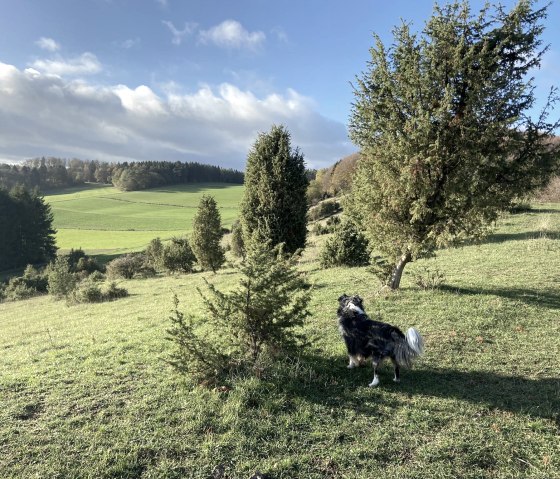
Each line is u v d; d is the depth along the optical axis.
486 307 10.02
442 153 9.87
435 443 5.11
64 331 13.54
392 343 6.47
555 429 5.37
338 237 19.50
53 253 65.44
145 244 64.44
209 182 146.00
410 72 9.95
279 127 20.16
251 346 6.87
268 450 5.00
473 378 6.82
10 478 4.54
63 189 134.75
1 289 38.19
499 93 9.81
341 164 76.31
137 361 8.09
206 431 5.35
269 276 6.54
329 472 4.64
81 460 4.84
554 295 11.01
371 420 5.61
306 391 6.32
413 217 10.31
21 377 7.56
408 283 12.95
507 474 4.59
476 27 9.95
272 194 19.61
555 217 25.20
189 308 14.57
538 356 7.54
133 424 5.54
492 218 10.28
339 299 7.68
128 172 127.94
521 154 10.26
